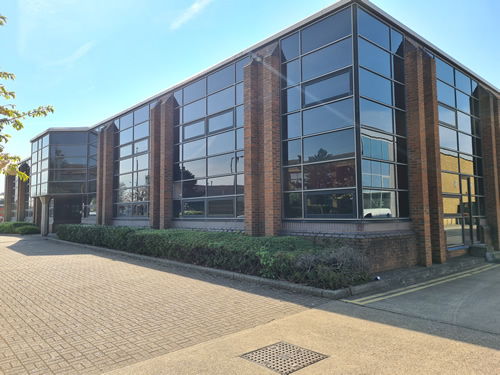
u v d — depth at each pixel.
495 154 15.11
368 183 9.70
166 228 15.78
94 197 23.94
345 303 6.76
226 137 13.77
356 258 8.20
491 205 14.98
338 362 4.13
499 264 12.35
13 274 10.07
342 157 9.88
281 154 11.50
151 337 5.04
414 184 10.87
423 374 3.82
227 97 13.85
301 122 11.02
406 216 10.83
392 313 6.14
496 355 4.32
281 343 4.73
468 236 13.88
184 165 15.77
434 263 11.29
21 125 4.70
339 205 9.87
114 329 5.39
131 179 19.38
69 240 20.08
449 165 13.25
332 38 10.40
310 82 10.88
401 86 11.28
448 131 13.36
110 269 10.71
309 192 10.62
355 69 9.73
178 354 4.39
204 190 14.56
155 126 16.88
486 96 15.34
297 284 7.78
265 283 8.29
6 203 39.06
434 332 5.17
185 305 6.66
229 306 6.55
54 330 5.36
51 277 9.53
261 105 12.05
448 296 7.46
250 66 12.09
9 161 4.50
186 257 11.12
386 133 10.48
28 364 4.17
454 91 13.97
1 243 20.31
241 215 12.92
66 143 25.36
